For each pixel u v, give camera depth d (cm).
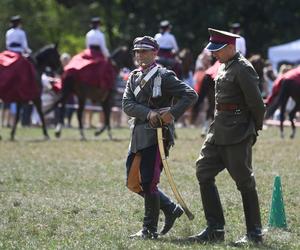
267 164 3484
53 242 1992
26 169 3356
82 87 4778
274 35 9700
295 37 9531
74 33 10606
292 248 1962
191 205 2522
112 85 4844
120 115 6431
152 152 2022
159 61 4909
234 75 1967
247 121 1992
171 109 2002
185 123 6425
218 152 2027
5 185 2934
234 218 2338
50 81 6044
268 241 2036
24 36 4731
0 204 2539
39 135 5278
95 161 3644
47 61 4847
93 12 10425
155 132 2019
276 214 2244
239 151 1986
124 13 10131
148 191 2034
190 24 9450
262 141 4575
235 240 2056
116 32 10544
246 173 1997
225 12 9381
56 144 4444
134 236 2061
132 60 5325
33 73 4666
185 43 9425
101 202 2570
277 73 7394
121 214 2384
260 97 1956
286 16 9431
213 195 2045
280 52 7425
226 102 1992
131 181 2048
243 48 4469
